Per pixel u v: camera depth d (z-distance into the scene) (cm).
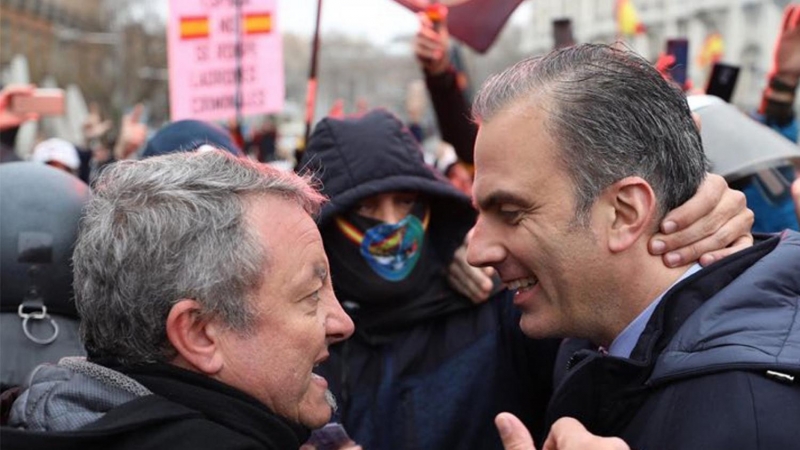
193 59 446
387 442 220
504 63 2270
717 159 219
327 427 173
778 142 224
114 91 3375
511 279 151
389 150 229
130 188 142
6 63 3256
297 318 142
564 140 142
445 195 227
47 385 140
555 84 144
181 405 136
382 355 226
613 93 142
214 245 137
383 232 227
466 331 227
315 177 226
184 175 142
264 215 142
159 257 136
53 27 3678
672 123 145
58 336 192
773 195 256
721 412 131
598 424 146
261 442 138
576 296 147
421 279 229
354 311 230
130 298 137
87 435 127
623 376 143
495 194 146
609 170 141
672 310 142
